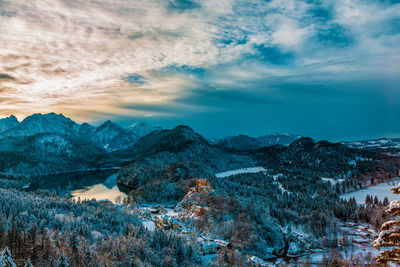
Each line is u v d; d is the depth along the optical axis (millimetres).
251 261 168250
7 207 196000
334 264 164375
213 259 167875
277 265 170500
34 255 129250
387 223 43562
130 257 143625
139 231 186125
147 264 140250
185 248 165875
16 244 133000
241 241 194500
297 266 167875
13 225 151875
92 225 195125
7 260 80938
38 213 196000
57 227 177000
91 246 148875
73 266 126500
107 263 132500
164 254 156875
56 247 141625
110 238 163125
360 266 162125
